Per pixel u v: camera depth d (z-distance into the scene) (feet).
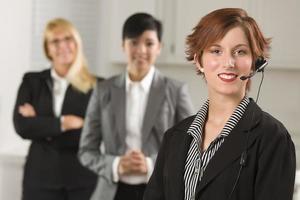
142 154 7.43
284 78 13.51
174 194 4.36
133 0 12.59
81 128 9.70
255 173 4.00
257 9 12.24
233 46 4.06
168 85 7.63
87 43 13.41
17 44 12.64
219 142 4.19
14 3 12.42
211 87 4.30
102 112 7.69
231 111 4.29
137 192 7.43
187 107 7.58
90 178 9.72
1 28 12.00
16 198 12.00
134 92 7.61
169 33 12.65
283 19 12.27
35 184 9.74
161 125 7.47
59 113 9.89
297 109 13.57
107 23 13.38
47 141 9.79
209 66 4.18
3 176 11.98
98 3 13.38
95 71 13.51
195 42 4.28
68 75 9.87
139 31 7.52
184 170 4.36
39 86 10.02
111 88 7.72
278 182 3.92
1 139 12.24
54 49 9.92
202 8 12.47
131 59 7.61
